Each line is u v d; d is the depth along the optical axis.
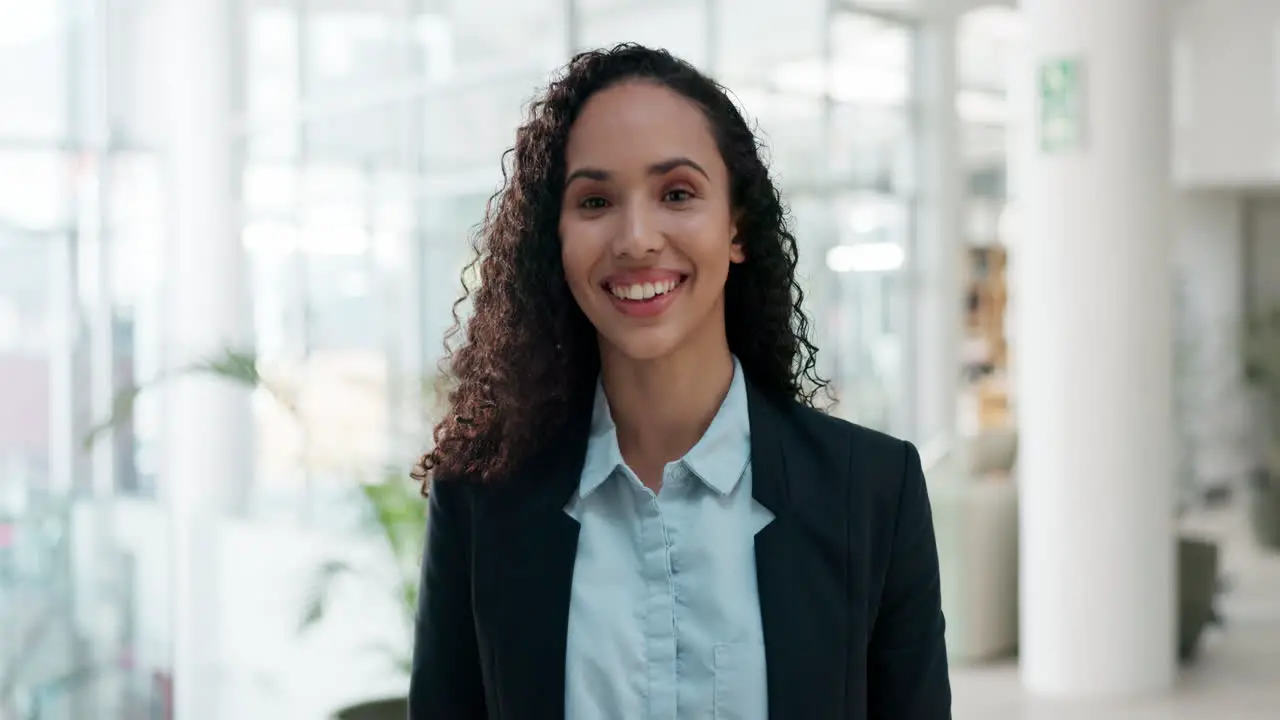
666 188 1.07
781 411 1.20
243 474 5.89
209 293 6.13
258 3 6.39
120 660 4.68
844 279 8.75
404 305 6.43
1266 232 11.11
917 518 1.18
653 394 1.15
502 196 1.23
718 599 1.11
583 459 1.16
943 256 9.52
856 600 1.13
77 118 4.83
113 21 4.97
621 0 7.09
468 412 1.21
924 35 9.41
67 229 4.75
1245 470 10.91
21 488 4.46
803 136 8.44
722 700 1.09
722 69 7.74
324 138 6.54
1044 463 5.04
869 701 1.21
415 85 6.41
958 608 5.56
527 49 6.37
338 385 6.14
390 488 3.29
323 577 3.82
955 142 9.56
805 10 8.36
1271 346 10.58
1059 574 4.99
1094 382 4.91
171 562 4.92
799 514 1.13
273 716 4.69
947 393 9.52
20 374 4.54
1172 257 5.00
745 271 1.21
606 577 1.13
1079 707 4.80
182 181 6.09
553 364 1.18
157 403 5.11
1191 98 10.29
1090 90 4.88
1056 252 4.97
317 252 6.49
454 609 1.20
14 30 4.64
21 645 4.39
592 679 1.11
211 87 6.18
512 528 1.15
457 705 1.20
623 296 1.07
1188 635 5.49
